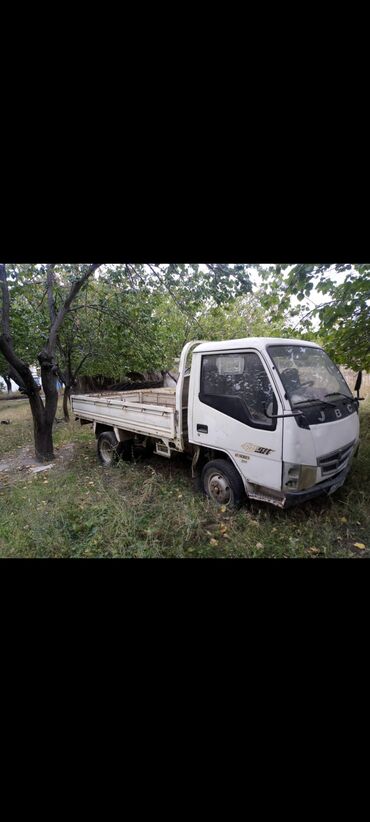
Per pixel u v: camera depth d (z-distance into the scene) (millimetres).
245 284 4277
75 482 4863
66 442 7938
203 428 3756
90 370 10625
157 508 3703
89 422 6418
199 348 3760
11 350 5840
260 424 3113
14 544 3123
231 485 3520
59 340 8922
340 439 3266
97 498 4121
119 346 8805
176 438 4102
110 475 5059
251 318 10930
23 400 18500
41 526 3330
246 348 3262
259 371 3154
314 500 3779
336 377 3777
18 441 8273
